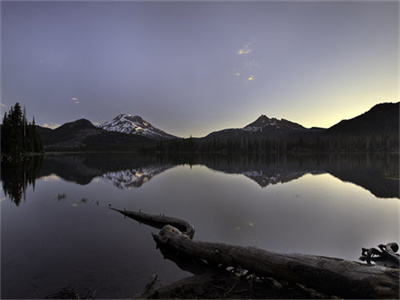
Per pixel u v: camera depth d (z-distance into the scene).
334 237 9.34
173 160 86.75
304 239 9.09
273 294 5.81
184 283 6.23
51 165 52.53
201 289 5.89
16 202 16.09
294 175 32.94
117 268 7.04
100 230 10.54
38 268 6.93
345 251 8.12
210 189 21.09
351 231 9.98
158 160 86.50
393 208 13.88
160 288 5.93
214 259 7.12
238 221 11.46
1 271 6.73
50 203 15.85
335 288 5.36
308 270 5.68
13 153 74.81
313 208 13.98
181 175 33.44
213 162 71.31
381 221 11.34
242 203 15.41
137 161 78.31
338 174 34.09
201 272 7.02
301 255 6.15
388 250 7.54
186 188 21.77
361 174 33.91
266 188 21.55
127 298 5.57
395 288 4.82
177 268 7.18
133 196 18.23
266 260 6.26
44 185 23.81
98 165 56.19
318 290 5.68
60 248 8.43
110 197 17.88
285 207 14.24
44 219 12.16
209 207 14.39
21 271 6.74
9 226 10.93
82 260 7.50
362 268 5.39
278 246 8.49
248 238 9.23
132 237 9.69
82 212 13.64
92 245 8.77
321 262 5.75
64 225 11.17
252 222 11.29
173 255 8.06
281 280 6.27
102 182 26.38
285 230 10.09
